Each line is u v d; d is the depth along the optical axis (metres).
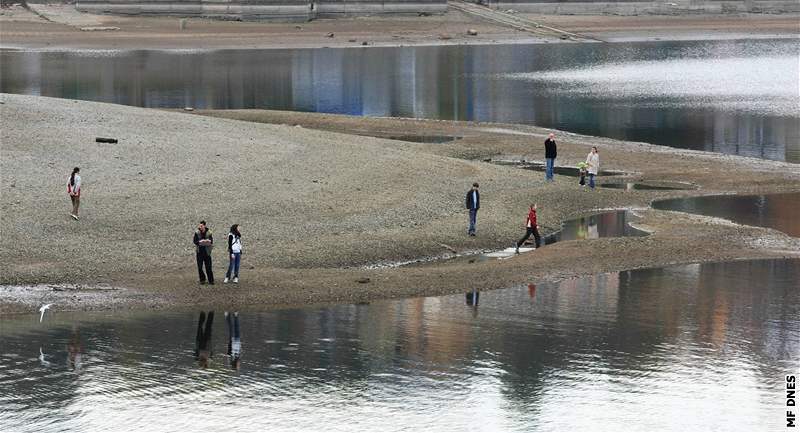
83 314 100.19
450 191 149.12
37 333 95.00
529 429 77.88
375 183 149.12
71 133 163.50
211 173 147.88
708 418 79.69
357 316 101.00
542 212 144.62
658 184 168.62
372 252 121.75
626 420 79.31
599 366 89.00
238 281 108.75
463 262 121.75
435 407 81.31
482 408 81.06
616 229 138.38
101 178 141.50
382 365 88.75
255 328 97.12
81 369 87.44
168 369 87.56
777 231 135.88
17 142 155.25
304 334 95.69
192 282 108.50
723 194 160.62
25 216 123.50
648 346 93.44
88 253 115.06
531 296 108.19
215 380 85.62
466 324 99.00
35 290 105.50
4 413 79.69
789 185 166.88
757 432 77.50
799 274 116.50
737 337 95.75
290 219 130.00
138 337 94.44
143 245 118.25
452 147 197.12
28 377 85.69
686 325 98.94
